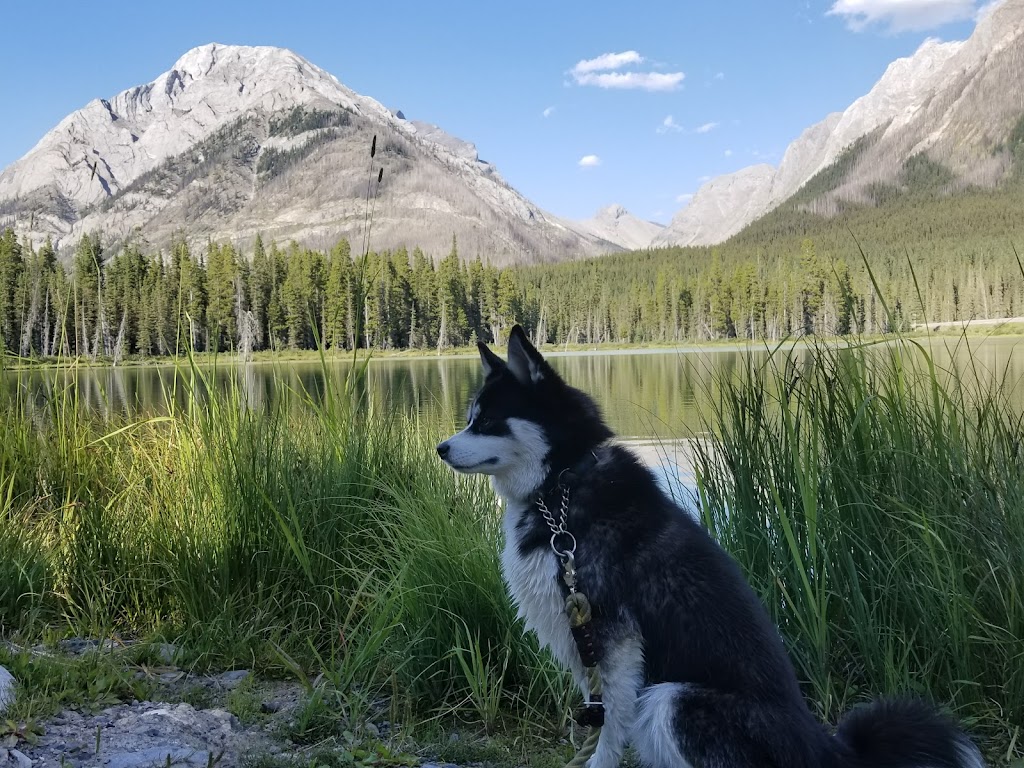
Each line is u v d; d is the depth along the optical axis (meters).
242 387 5.43
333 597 4.37
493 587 3.81
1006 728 3.15
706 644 2.56
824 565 3.42
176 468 5.07
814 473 3.74
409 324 58.72
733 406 4.04
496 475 3.20
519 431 3.08
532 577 2.98
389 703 3.56
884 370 4.02
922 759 2.46
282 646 4.01
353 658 3.72
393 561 4.16
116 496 5.16
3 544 4.58
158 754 2.69
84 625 4.32
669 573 2.69
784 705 2.47
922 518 3.39
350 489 4.86
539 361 3.13
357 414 5.45
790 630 3.66
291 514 4.27
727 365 4.71
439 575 3.89
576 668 2.94
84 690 3.29
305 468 4.96
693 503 4.14
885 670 3.31
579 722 2.90
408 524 4.21
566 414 3.09
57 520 5.09
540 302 103.44
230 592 4.38
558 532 2.90
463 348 51.94
